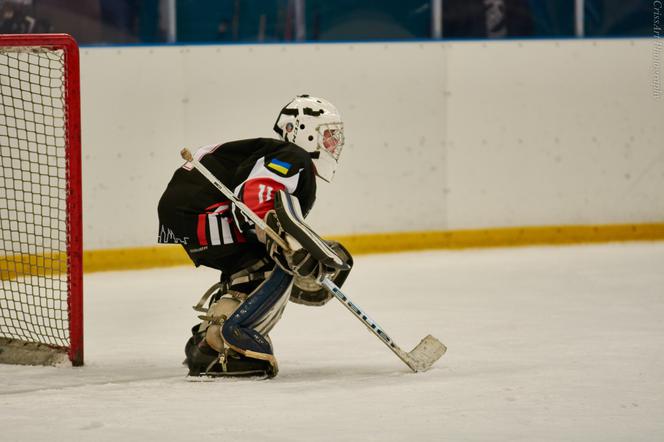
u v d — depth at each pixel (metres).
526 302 15.19
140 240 20.23
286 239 9.07
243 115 20.83
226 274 9.80
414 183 21.72
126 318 14.62
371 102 21.41
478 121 21.98
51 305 15.04
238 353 9.45
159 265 20.36
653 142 22.73
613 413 7.74
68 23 20.67
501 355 10.78
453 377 9.39
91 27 20.81
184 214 9.55
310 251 9.01
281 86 20.98
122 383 9.44
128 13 21.03
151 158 20.25
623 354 10.59
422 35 22.67
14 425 7.55
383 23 22.47
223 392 8.75
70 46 11.00
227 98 20.70
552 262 19.91
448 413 7.79
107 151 19.95
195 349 9.57
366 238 21.48
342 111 21.28
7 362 10.96
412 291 16.67
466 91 21.89
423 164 21.77
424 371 9.77
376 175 21.48
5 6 20.28
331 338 12.51
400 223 21.72
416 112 21.64
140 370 10.41
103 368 10.59
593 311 14.10
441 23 22.64
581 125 22.44
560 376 9.33
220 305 9.61
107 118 19.94
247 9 21.88
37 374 10.17
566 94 22.36
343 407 8.05
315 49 21.11
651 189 22.80
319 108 9.88
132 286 18.09
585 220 22.59
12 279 17.27
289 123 9.86
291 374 9.88
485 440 6.93
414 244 21.80
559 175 22.41
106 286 18.17
